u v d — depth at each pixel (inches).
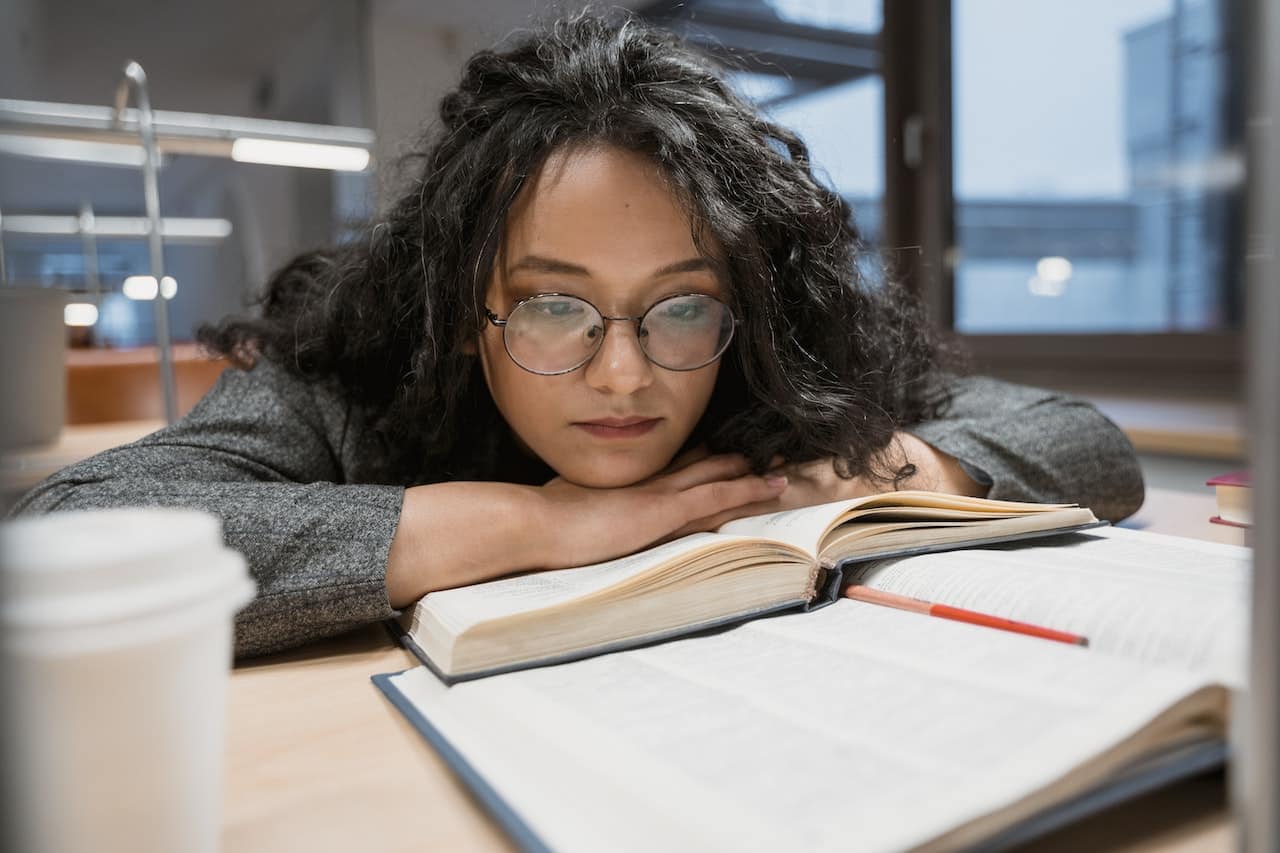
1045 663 17.7
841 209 37.4
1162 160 80.2
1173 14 77.9
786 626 22.3
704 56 37.0
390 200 39.7
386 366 35.8
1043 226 90.7
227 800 16.0
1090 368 88.6
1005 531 26.9
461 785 16.4
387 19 155.1
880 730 15.4
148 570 11.4
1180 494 43.4
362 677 22.4
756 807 13.1
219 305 210.5
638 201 28.4
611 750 15.5
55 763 11.2
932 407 39.7
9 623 10.6
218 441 31.8
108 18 176.7
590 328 29.0
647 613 21.8
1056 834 14.2
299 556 24.5
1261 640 10.4
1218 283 77.2
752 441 33.0
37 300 51.5
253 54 198.8
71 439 62.6
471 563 25.7
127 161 80.0
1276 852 10.5
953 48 96.8
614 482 30.3
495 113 31.8
